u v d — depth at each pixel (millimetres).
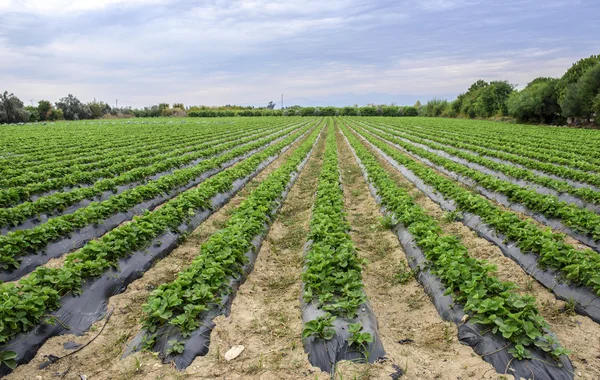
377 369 5035
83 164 18109
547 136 31484
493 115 70188
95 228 9984
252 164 18578
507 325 5176
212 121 71562
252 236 9031
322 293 6359
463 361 5227
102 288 6914
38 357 5328
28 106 76688
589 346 5551
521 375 4832
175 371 5086
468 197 11234
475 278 6195
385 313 6695
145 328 5758
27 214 10180
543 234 8148
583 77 40938
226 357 5383
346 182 17609
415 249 8516
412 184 16281
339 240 7953
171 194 13867
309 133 43156
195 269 6762
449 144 28094
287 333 5988
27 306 5469
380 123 60875
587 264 6746
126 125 55031
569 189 12812
